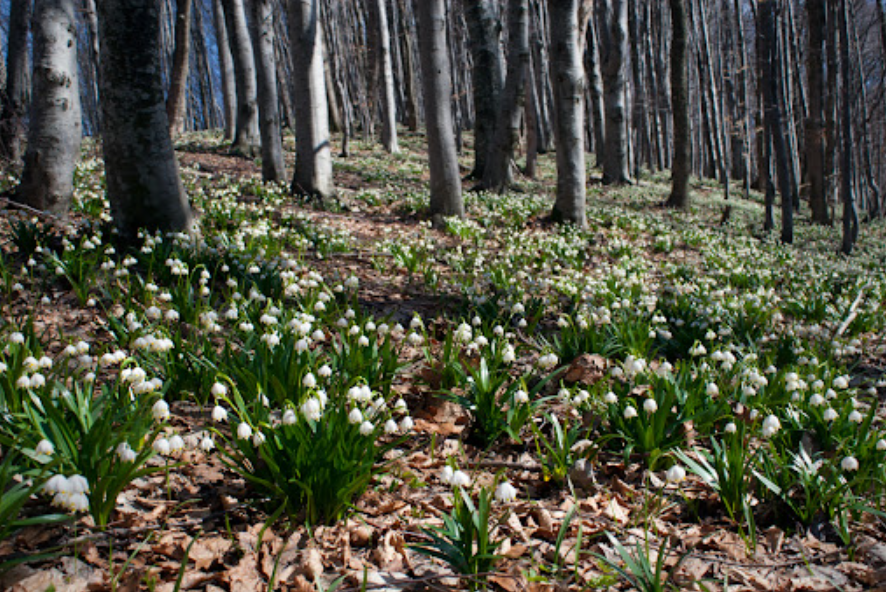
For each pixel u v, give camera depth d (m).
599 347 5.00
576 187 13.12
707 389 3.94
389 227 11.45
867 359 6.68
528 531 3.02
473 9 19.09
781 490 3.09
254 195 12.58
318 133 12.48
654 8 33.94
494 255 10.12
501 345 4.68
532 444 3.87
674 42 18.70
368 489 3.19
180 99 25.03
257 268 5.81
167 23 46.81
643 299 7.09
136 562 2.50
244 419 3.00
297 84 12.24
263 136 14.16
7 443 2.50
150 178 6.98
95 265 5.92
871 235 20.91
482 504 2.55
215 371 3.72
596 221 14.55
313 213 11.67
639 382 4.17
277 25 34.91
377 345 4.69
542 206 14.98
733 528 3.13
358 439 2.91
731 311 7.45
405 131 37.94
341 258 8.66
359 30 36.84
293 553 2.67
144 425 2.85
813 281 10.98
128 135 6.87
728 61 34.28
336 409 3.12
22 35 12.23
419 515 3.06
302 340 3.79
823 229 20.45
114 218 7.10
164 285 5.89
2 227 7.15
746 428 3.90
